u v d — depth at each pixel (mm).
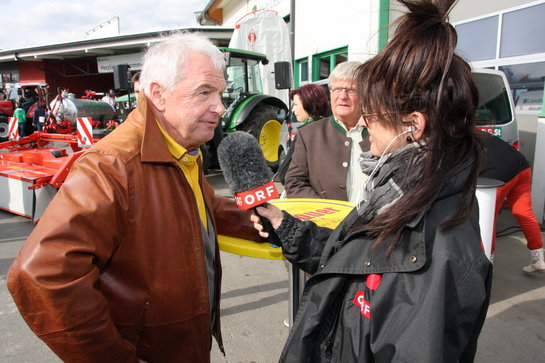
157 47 1090
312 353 924
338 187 2021
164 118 1117
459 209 736
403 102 777
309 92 2822
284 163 2330
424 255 721
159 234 1038
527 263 3389
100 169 954
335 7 8055
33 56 16547
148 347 1094
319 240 1169
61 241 870
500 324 2537
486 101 4281
